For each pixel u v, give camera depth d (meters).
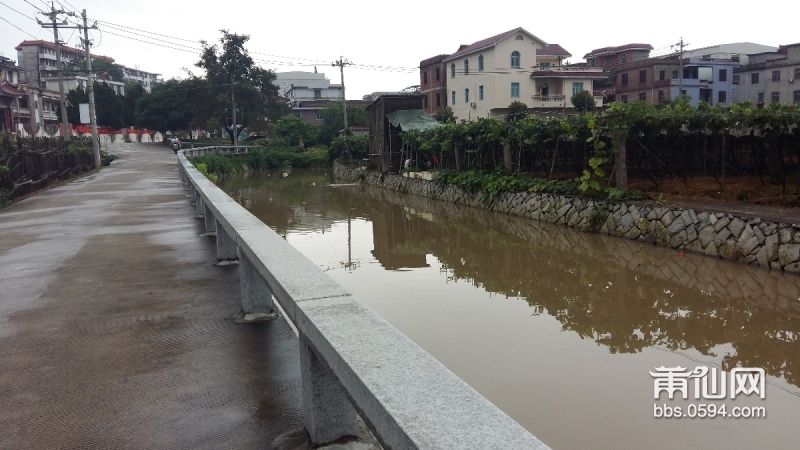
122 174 22.67
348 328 2.32
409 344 2.14
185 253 6.95
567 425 4.58
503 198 17.53
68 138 28.39
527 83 41.16
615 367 5.80
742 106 13.65
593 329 7.03
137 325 4.36
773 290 8.38
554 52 44.62
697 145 15.09
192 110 47.41
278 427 2.85
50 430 2.82
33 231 8.82
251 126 50.84
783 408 4.85
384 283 9.69
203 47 45.84
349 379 1.95
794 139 13.56
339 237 14.86
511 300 8.42
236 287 5.40
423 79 50.25
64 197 14.05
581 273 9.98
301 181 34.09
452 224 16.25
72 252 7.07
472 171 19.88
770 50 51.81
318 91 71.00
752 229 9.66
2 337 4.11
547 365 5.86
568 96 41.72
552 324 7.25
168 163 30.20
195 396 3.19
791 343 6.45
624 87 45.81
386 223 17.12
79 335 4.15
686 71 43.47
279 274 3.18
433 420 1.55
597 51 52.00
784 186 11.59
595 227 13.43
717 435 4.40
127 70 85.44
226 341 4.02
